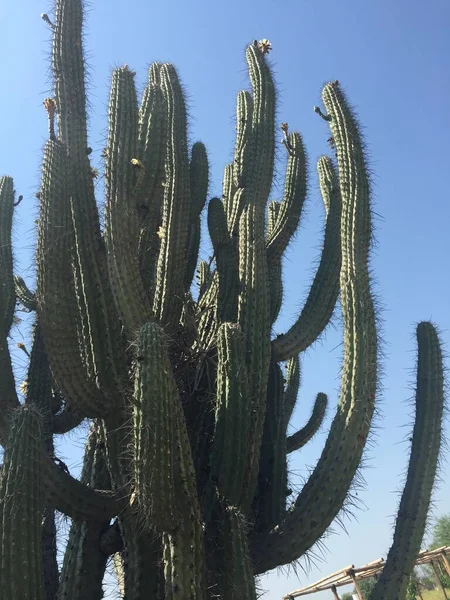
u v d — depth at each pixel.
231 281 2.84
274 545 2.17
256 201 3.03
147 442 1.76
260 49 3.40
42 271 2.24
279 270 3.59
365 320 2.39
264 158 3.12
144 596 2.17
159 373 1.82
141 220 2.69
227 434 2.18
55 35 2.68
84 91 2.67
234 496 2.14
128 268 2.37
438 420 2.38
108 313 2.39
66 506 2.20
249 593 1.78
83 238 2.44
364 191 2.62
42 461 1.86
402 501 2.32
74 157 2.54
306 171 3.37
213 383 2.60
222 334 2.28
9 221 2.99
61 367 2.19
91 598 2.39
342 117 2.77
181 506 1.79
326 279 3.00
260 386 2.42
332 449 2.25
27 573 1.67
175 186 2.73
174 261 2.63
